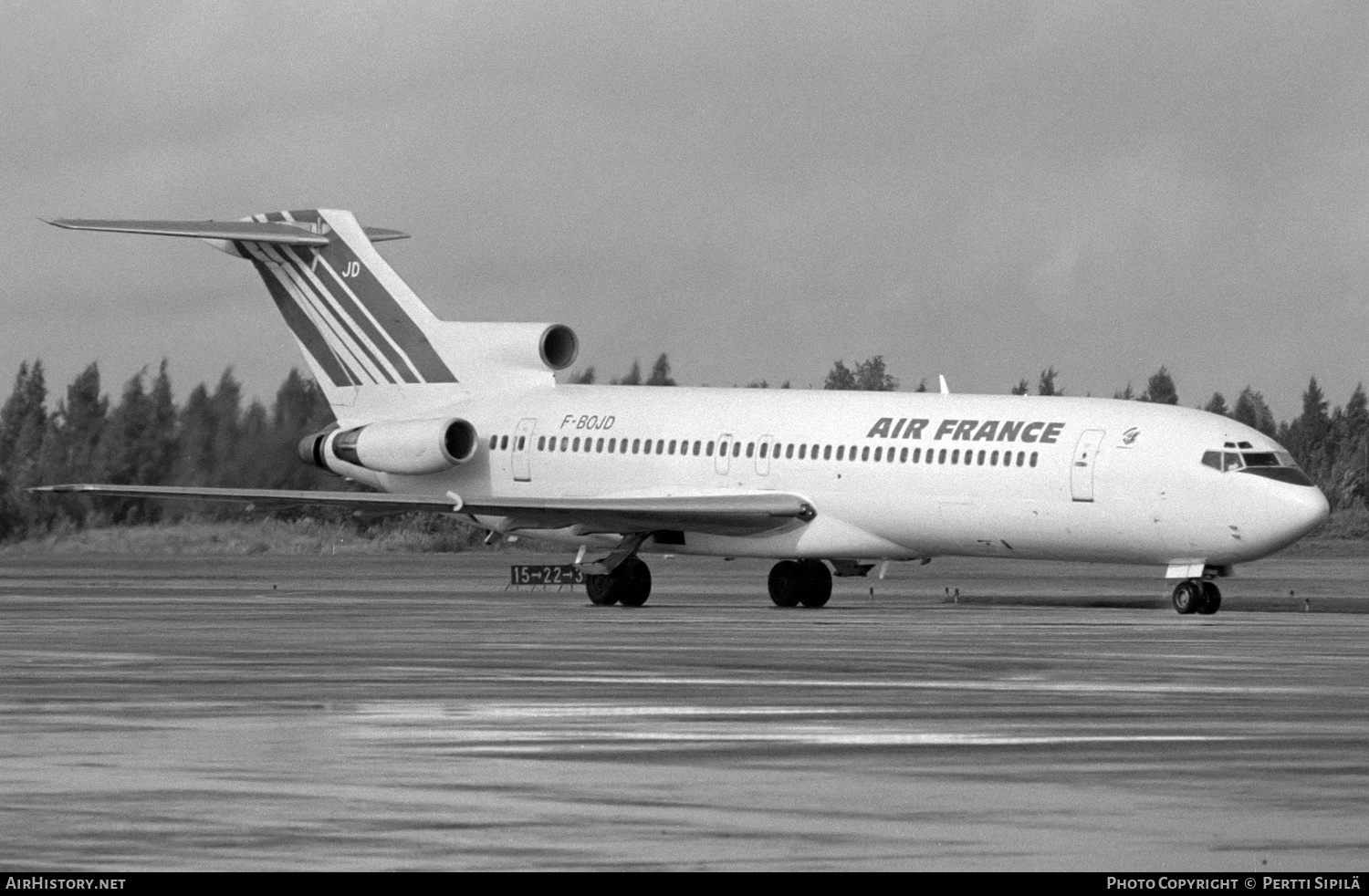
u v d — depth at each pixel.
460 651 96.81
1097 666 88.50
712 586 192.75
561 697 73.62
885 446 146.00
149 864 42.03
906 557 149.50
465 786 52.00
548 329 167.00
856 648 100.19
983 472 141.12
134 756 57.19
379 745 59.81
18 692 75.44
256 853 43.19
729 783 52.50
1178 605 137.75
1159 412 138.25
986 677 82.62
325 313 174.25
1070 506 137.88
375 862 42.28
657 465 157.38
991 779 53.16
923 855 43.16
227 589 170.88
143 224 166.00
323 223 173.88
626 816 47.72
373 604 146.12
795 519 149.38
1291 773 54.31
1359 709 69.94
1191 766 55.69
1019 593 175.50
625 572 151.62
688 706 70.56
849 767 55.22
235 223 172.12
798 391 155.88
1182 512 134.38
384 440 165.88
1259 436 136.00
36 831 45.69
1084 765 55.81
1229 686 78.69
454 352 170.00
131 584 179.00
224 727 63.94
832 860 42.66
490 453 166.38
